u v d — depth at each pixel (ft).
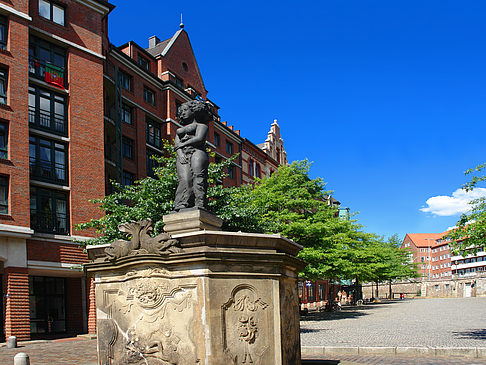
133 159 109.40
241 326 17.49
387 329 63.98
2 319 70.38
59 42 82.48
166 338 17.56
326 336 55.98
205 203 21.36
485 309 122.83
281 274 18.69
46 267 72.95
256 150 172.14
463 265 339.36
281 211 95.14
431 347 37.73
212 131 143.23
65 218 79.00
